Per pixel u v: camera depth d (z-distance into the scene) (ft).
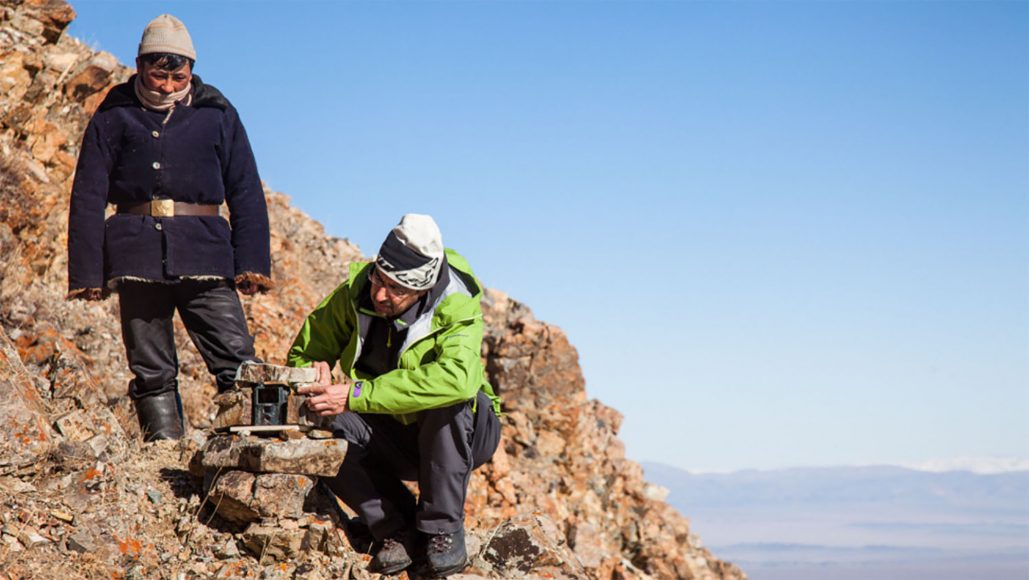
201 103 21.39
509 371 50.16
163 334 21.70
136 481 17.76
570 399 50.24
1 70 33.91
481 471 34.50
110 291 21.25
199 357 33.60
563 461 49.24
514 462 48.16
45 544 15.38
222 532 17.10
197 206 21.21
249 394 17.54
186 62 20.99
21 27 35.94
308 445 16.83
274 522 16.75
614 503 52.75
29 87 35.12
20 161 32.35
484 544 19.21
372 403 16.39
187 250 20.85
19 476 16.33
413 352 16.79
